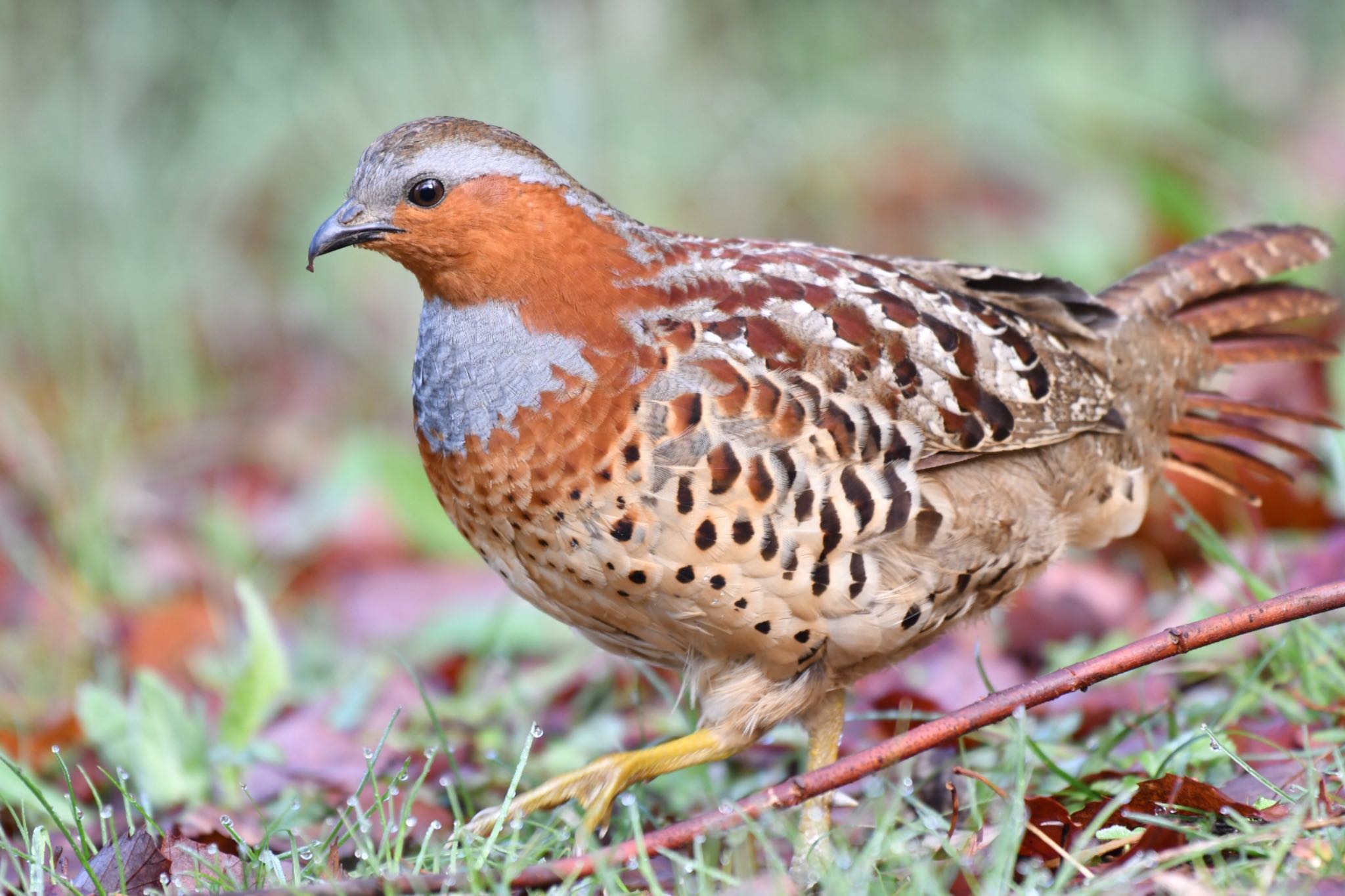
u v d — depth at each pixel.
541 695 9.51
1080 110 17.05
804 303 7.12
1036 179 17.31
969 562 7.40
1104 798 7.07
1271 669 8.22
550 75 16.83
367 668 9.99
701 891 6.00
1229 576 9.21
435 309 7.32
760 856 7.20
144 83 18.33
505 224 6.95
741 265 7.25
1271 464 9.05
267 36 18.41
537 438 6.88
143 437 15.77
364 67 17.47
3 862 7.63
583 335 6.89
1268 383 11.55
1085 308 8.16
